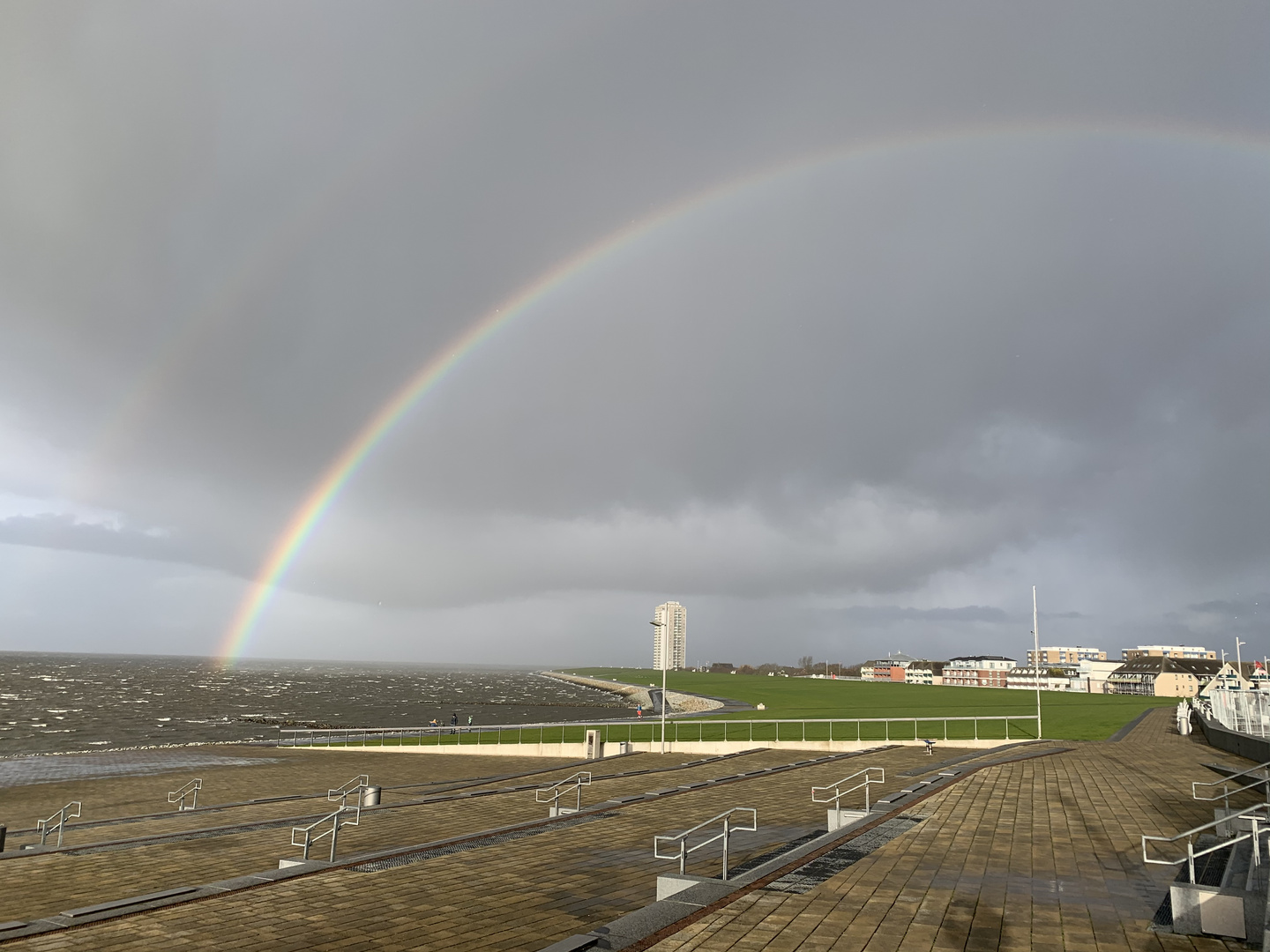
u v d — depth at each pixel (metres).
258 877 13.16
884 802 18.45
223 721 104.44
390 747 52.66
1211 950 8.50
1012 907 10.09
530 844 16.33
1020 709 75.94
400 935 10.51
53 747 72.50
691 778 29.12
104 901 13.68
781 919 9.53
